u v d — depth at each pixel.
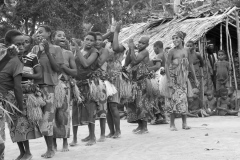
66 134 6.20
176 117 10.95
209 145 6.37
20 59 5.35
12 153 6.28
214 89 13.12
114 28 7.92
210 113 11.54
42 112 5.71
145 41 7.86
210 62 13.48
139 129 8.12
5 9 19.02
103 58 6.86
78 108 6.74
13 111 5.24
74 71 6.25
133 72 7.80
